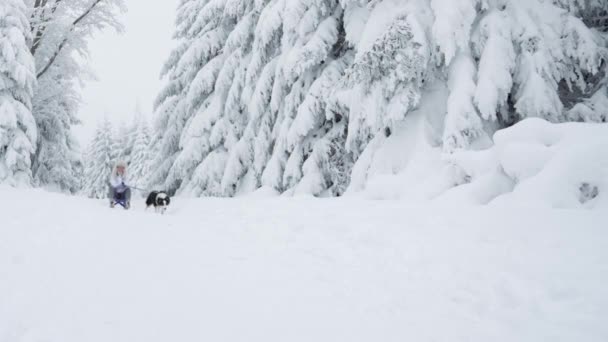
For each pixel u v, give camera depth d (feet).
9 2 50.08
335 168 39.50
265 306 10.91
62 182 73.00
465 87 29.68
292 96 42.27
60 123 69.31
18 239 17.12
